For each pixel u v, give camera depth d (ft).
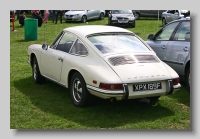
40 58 26.13
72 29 23.73
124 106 21.54
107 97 18.72
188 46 24.62
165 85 19.89
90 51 20.76
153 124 18.61
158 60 21.12
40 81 27.14
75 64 20.94
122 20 75.10
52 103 22.20
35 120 19.24
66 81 22.26
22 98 23.32
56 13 85.30
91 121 19.01
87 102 20.70
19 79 29.01
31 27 55.47
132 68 19.44
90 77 19.48
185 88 25.77
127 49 21.13
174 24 27.25
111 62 19.66
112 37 22.08
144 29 72.49
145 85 19.21
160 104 22.09
